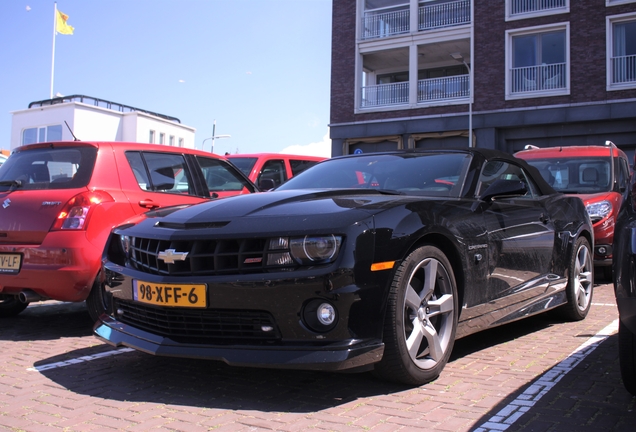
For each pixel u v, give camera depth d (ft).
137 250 10.93
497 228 12.40
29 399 9.84
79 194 14.58
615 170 26.89
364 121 84.99
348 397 9.75
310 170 15.05
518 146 77.20
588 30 71.51
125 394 10.08
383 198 10.84
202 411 9.17
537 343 13.79
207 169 19.61
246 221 9.86
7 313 17.66
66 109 103.04
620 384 10.41
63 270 14.06
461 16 80.94
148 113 116.16
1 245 14.71
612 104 70.13
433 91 82.12
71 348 13.57
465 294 11.24
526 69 75.41
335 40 87.61
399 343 9.62
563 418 8.73
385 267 9.52
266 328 9.32
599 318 17.13
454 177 12.84
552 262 15.07
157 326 10.31
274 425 8.51
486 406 9.25
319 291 9.02
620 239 8.47
